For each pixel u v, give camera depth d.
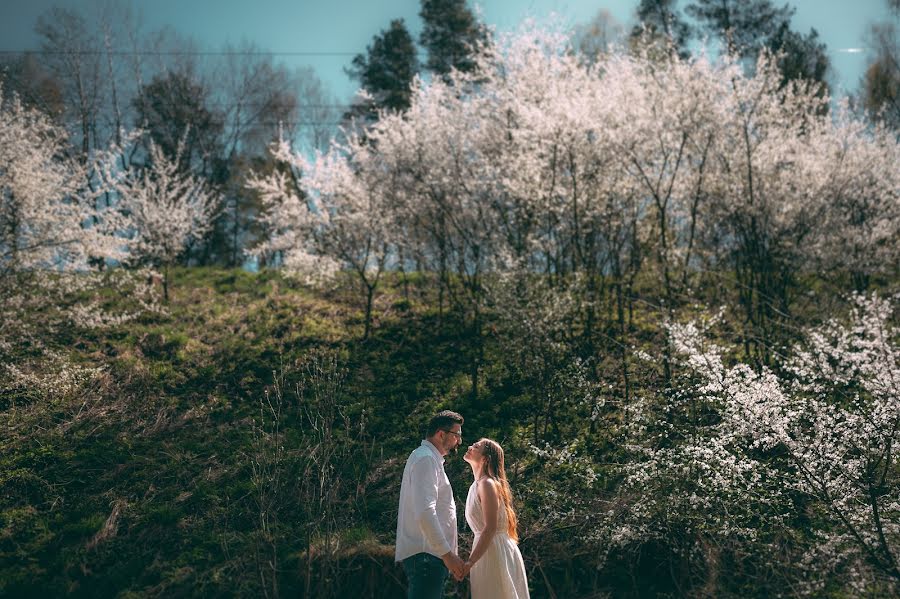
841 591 5.86
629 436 8.14
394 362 11.78
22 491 8.00
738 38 21.30
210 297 15.05
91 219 13.59
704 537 6.52
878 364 6.03
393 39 29.77
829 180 12.11
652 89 11.73
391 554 6.48
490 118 13.27
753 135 12.20
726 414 6.56
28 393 9.87
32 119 12.80
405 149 12.52
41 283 11.88
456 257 13.05
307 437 9.16
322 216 13.44
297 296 14.85
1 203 11.38
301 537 7.17
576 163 12.02
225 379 11.02
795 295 12.38
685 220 13.51
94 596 6.61
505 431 9.43
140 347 11.97
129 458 8.70
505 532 4.76
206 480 8.26
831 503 5.95
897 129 15.31
